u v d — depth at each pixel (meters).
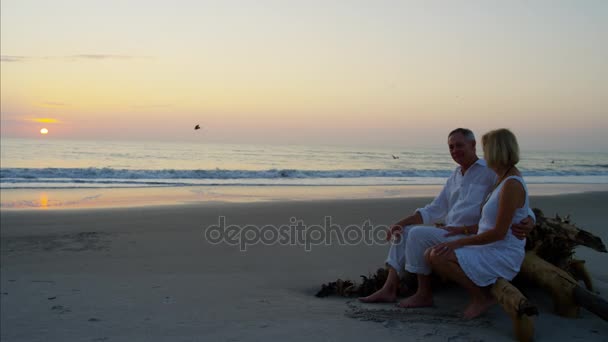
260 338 2.94
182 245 6.41
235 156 47.34
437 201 3.99
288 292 4.26
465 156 3.65
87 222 8.23
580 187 18.83
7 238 6.85
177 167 32.47
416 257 3.56
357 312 3.48
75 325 3.29
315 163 40.06
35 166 30.33
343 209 10.22
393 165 38.84
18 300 3.94
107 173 21.45
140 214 9.19
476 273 3.19
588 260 5.20
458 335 2.96
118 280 4.65
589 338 2.91
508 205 3.07
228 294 4.14
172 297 4.04
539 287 3.85
